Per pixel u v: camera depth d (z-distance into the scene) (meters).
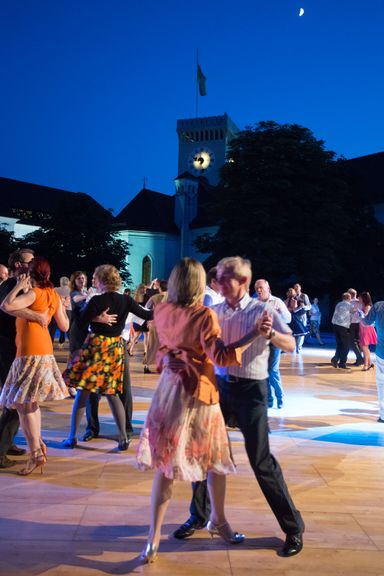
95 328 5.31
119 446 5.52
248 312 3.41
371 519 3.96
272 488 3.35
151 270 59.53
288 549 3.38
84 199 44.53
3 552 3.31
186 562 3.27
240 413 3.37
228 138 77.62
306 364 14.30
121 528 3.71
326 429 6.82
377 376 7.36
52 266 43.09
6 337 5.00
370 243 41.22
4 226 61.31
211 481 3.44
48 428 6.43
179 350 3.22
